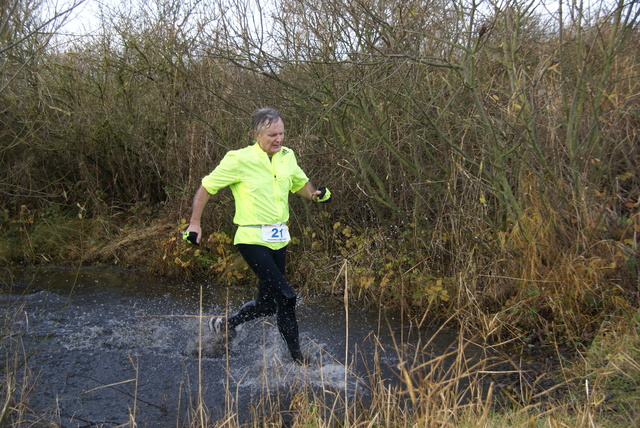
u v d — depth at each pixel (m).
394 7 5.58
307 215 6.75
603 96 5.16
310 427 3.25
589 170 5.21
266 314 4.52
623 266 4.73
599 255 4.80
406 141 6.32
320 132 6.42
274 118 3.97
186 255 7.11
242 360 4.43
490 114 5.66
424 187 6.15
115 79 8.52
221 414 3.57
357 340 4.92
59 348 4.61
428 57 5.00
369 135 6.45
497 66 5.96
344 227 6.98
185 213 7.41
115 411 3.59
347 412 3.22
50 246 7.98
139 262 7.62
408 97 5.43
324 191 4.47
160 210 8.34
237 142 7.24
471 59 5.02
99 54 8.37
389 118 6.31
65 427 3.37
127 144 8.59
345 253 6.38
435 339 4.88
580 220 4.93
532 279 4.93
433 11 5.65
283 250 4.28
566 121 5.37
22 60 7.80
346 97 6.01
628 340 4.01
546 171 5.11
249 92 6.88
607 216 5.04
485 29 4.84
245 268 6.91
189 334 5.03
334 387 3.90
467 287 5.23
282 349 4.61
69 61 8.51
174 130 7.96
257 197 4.07
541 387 3.79
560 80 5.37
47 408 3.60
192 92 7.55
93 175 9.04
